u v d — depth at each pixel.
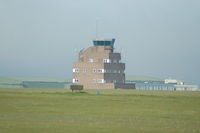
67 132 171.62
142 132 176.00
